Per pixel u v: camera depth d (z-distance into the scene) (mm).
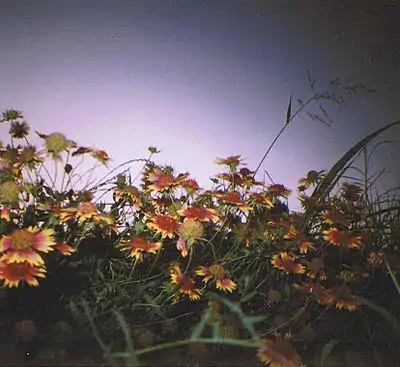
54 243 518
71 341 518
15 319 546
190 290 574
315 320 609
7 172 581
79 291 575
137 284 591
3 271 493
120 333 542
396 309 651
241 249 683
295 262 683
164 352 535
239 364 532
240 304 598
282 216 710
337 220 663
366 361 562
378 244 718
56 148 585
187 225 576
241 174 728
